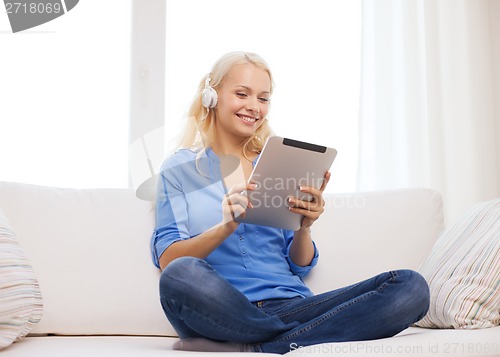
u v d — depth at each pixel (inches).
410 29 107.2
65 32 103.4
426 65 106.6
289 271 73.2
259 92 76.4
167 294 57.3
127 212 74.6
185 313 57.3
